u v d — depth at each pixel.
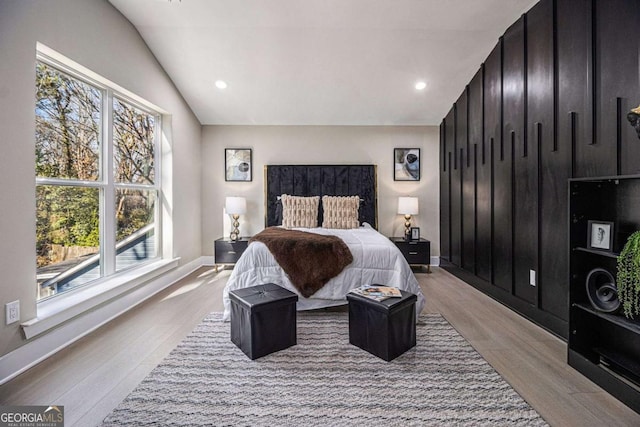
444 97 4.19
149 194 3.61
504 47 3.12
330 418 1.49
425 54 3.43
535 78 2.65
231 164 4.83
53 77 2.30
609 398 1.64
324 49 3.35
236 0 2.71
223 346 2.22
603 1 2.01
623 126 1.88
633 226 1.80
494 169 3.29
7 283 1.82
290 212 4.39
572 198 1.90
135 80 3.10
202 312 2.88
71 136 2.47
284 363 1.99
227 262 4.41
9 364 1.81
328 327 2.57
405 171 4.84
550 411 1.54
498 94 3.22
